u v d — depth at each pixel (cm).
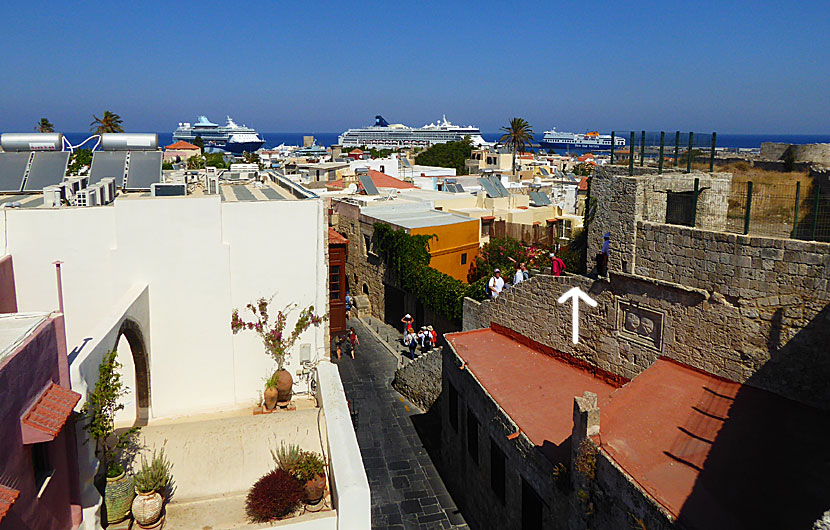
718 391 1382
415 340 3128
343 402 1496
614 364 1730
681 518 920
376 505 1889
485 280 2927
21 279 1542
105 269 1600
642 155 1822
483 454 1717
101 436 1120
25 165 2095
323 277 1777
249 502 1257
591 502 1160
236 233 1692
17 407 852
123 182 2095
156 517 1195
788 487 989
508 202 4550
